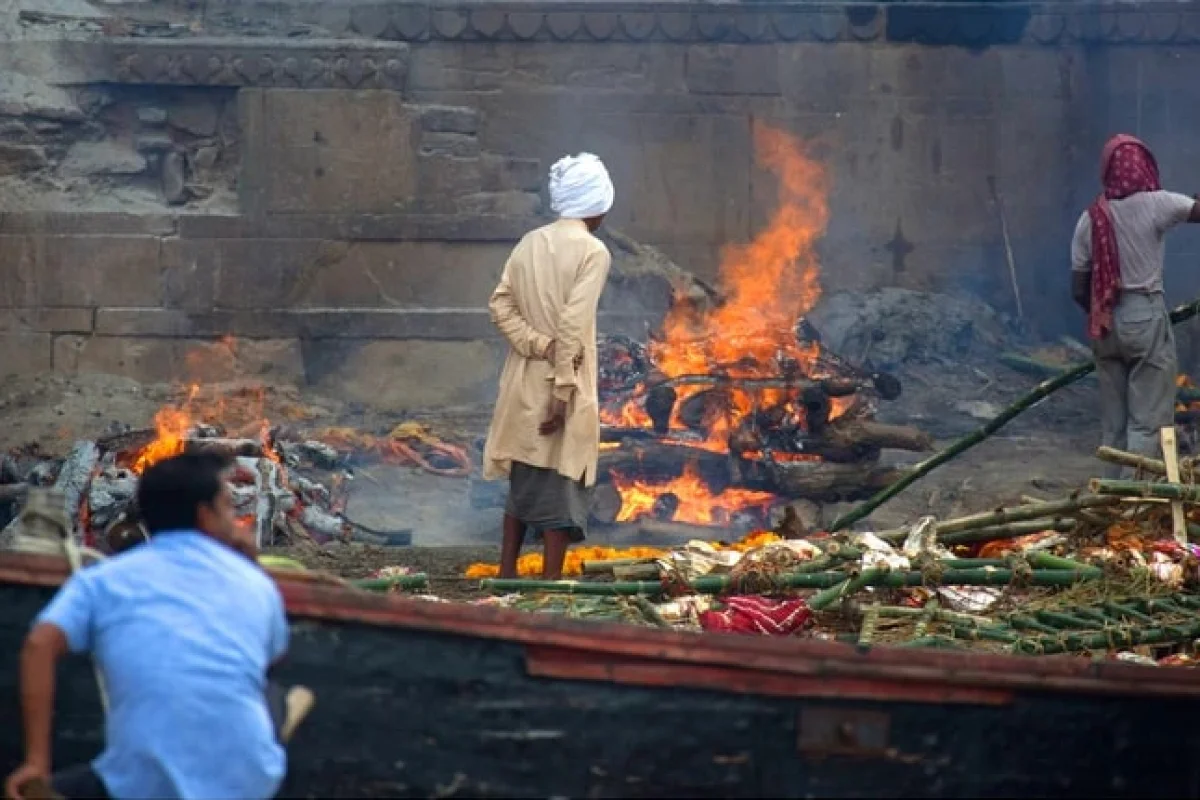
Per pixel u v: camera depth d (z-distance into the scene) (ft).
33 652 43.16
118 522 85.56
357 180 158.30
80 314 155.74
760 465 112.06
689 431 114.93
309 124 157.89
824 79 172.76
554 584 72.59
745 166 172.35
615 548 103.76
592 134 170.30
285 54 157.58
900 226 174.70
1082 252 103.81
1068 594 71.31
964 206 175.32
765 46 171.73
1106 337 102.01
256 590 45.09
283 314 156.97
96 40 158.30
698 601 69.77
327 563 91.40
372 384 157.28
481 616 48.60
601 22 168.55
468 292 159.02
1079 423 155.33
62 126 159.02
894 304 169.37
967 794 49.75
